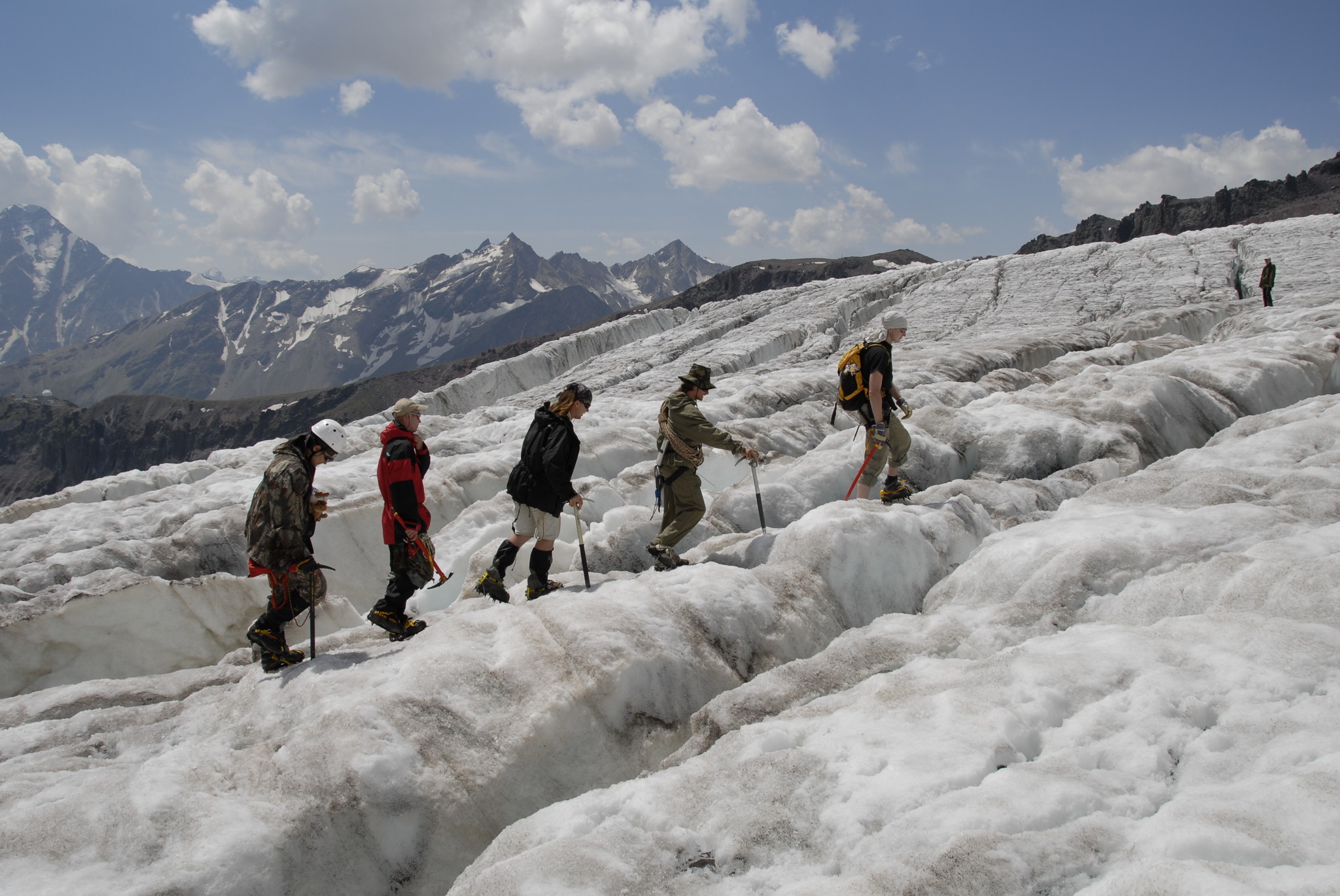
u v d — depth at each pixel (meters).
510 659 4.92
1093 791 3.03
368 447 16.67
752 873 3.11
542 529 6.05
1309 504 5.90
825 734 3.86
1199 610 4.69
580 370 44.25
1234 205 176.25
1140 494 7.04
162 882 3.43
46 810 3.87
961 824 2.91
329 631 7.38
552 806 3.70
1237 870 2.32
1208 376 11.05
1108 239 198.50
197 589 8.02
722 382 18.91
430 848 4.09
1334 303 17.92
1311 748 3.00
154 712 5.22
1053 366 15.30
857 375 7.24
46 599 7.54
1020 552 5.86
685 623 5.41
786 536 6.52
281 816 3.88
